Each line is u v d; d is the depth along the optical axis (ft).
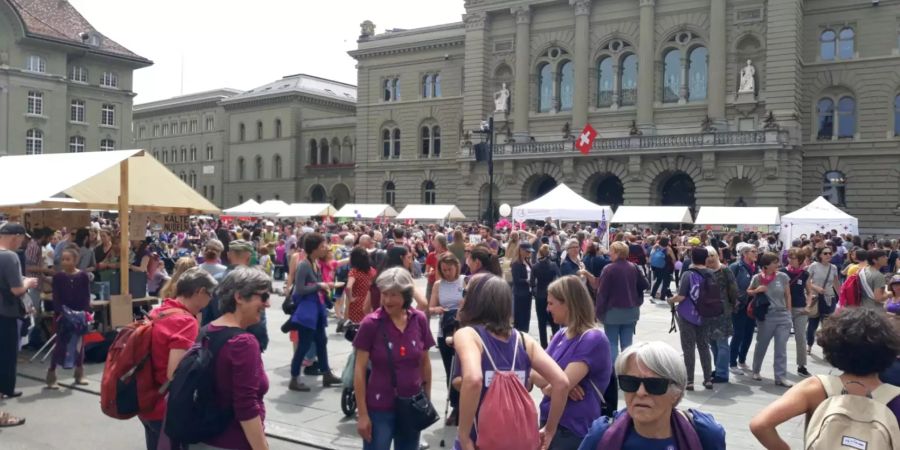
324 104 283.59
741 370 49.62
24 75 212.43
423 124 220.84
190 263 30.50
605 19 181.06
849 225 104.17
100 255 57.06
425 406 22.71
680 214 127.75
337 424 34.14
